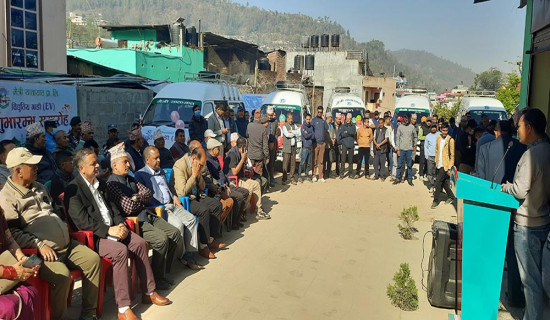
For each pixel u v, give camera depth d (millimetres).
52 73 11078
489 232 4105
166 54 26703
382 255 6754
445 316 4895
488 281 4145
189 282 5543
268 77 34906
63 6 12414
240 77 29078
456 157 9492
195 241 5914
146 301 4945
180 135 8844
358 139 13156
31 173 4141
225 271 5926
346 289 5500
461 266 4391
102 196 4914
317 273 5965
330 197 10648
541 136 4086
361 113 17672
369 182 12789
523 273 4195
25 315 3572
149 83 13812
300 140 12602
